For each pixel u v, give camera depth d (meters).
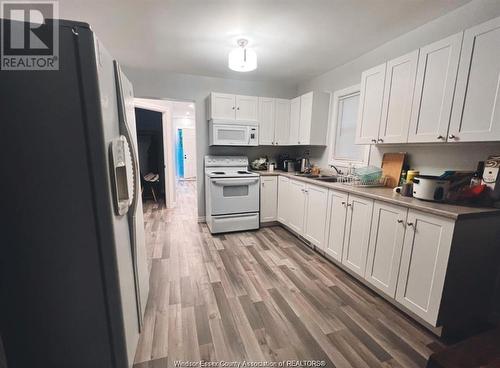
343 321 1.64
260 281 2.13
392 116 1.96
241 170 3.85
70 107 0.90
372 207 1.88
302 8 1.81
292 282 2.12
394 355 1.37
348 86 2.96
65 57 0.87
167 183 4.66
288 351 1.40
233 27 2.11
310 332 1.54
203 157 3.79
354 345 1.44
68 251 0.98
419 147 2.06
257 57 2.80
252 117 3.58
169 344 1.44
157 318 1.66
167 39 2.36
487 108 1.36
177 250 2.78
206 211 3.75
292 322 1.63
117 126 1.17
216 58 2.87
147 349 1.40
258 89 3.92
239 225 3.37
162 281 2.13
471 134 1.44
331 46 2.49
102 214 0.98
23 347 1.02
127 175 1.20
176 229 3.52
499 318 1.63
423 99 1.71
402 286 1.65
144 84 3.36
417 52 1.74
